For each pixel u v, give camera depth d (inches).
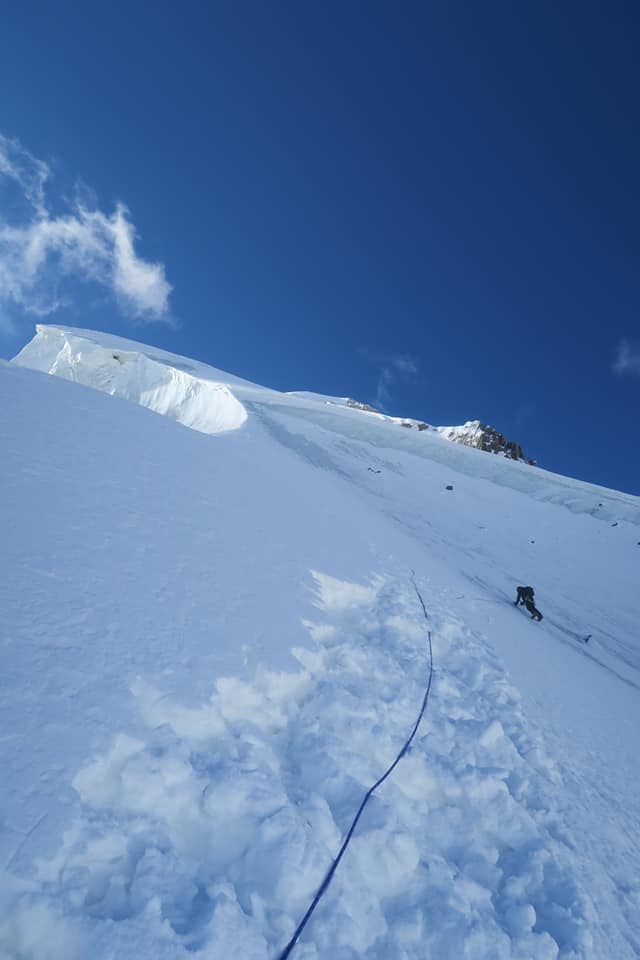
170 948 68.9
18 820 70.7
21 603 108.1
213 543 188.1
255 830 95.3
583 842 141.5
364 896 97.1
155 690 106.4
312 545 255.3
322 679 158.7
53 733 84.7
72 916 66.7
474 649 241.6
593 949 107.2
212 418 1135.6
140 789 88.2
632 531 1101.1
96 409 266.7
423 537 638.5
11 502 142.6
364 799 117.3
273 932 81.1
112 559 142.3
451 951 94.1
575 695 259.8
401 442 1374.3
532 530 965.2
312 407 1466.5
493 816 138.5
